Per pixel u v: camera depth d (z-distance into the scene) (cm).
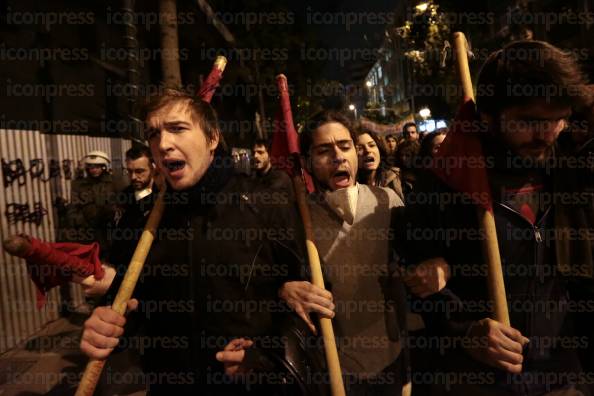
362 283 183
